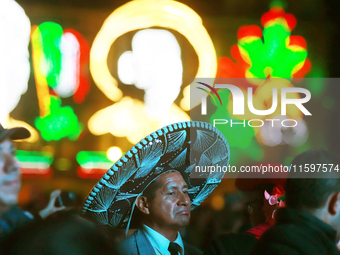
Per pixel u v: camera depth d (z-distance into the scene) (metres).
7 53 13.95
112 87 15.39
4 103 14.08
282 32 14.77
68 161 12.91
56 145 14.88
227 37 16.11
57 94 15.63
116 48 15.80
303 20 14.84
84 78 16.02
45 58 15.74
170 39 15.07
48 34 15.85
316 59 14.65
